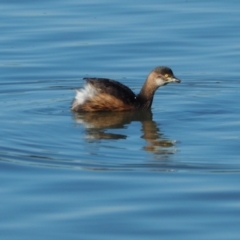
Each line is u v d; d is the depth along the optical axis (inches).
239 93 1015.0
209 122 901.2
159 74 955.3
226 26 1240.2
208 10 1305.4
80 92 952.9
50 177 732.7
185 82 1061.1
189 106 967.6
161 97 1011.9
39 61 1123.3
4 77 1069.1
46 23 1248.2
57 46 1171.9
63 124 895.7
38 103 977.5
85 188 708.0
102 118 923.4
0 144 821.9
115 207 668.7
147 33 1214.9
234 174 736.3
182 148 812.6
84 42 1184.2
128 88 968.3
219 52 1153.4
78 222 642.8
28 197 689.6
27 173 742.5
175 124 898.7
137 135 858.8
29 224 640.4
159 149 809.5
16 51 1156.5
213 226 636.1
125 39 1193.4
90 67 1108.5
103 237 617.9
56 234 623.5
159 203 676.1
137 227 634.8
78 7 1320.1
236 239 614.9
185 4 1334.9
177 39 1197.1
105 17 1275.8
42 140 836.6
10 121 901.8
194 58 1137.4
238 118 913.5
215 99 992.9
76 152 799.7
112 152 799.1
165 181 721.6
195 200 681.6
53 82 1058.1
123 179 727.1
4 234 625.0
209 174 737.6
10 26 1238.3
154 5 1328.7
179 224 639.1
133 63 1123.9
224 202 676.7
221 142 828.0
